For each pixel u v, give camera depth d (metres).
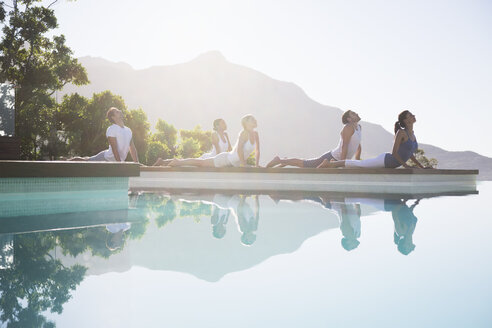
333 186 7.26
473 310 1.19
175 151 27.41
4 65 14.51
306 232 2.48
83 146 16.84
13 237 2.25
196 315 1.14
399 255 1.90
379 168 8.06
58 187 5.12
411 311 1.19
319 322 1.10
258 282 1.47
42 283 1.42
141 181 9.02
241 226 2.69
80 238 2.24
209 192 5.64
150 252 1.92
